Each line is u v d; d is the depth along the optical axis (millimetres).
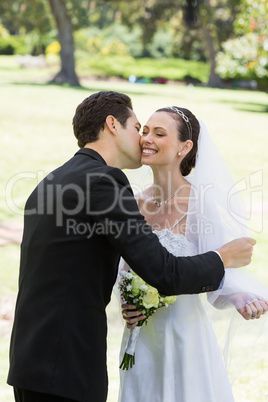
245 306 4707
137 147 4648
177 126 4844
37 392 4102
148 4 70312
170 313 4863
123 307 4867
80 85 54750
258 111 40281
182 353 4820
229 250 4574
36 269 4211
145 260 4129
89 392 4090
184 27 78750
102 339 4223
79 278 4133
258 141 27281
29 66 72750
